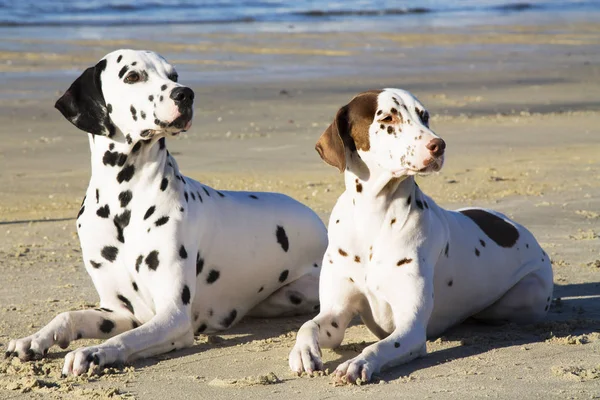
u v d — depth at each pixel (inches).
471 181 802.2
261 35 2166.6
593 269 530.0
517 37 2193.7
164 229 403.2
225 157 910.4
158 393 334.0
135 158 405.4
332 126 374.3
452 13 2960.1
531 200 725.9
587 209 692.1
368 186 377.1
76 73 1483.8
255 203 456.1
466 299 411.5
